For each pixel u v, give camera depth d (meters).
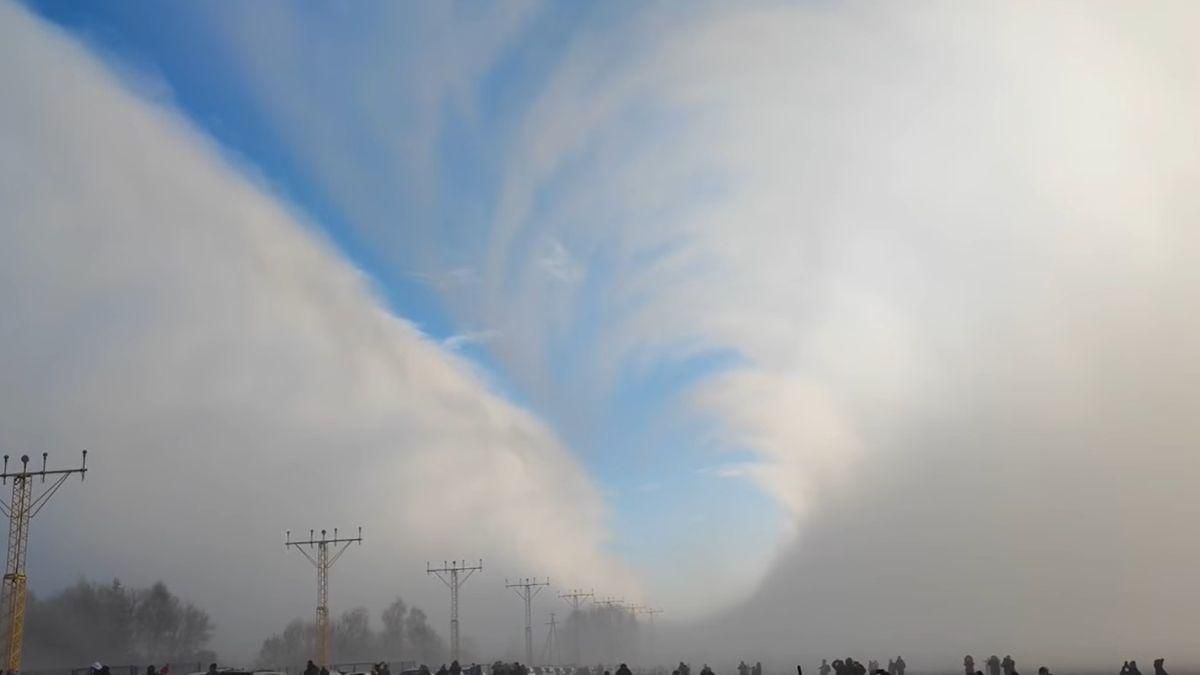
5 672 91.81
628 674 75.00
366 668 156.38
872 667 135.75
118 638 197.75
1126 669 72.12
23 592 97.25
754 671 112.44
